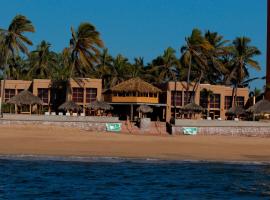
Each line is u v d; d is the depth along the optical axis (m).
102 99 138.25
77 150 75.94
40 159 66.88
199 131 110.56
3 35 115.25
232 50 149.75
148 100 135.75
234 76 152.25
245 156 76.62
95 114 132.25
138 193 43.81
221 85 152.88
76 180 50.47
